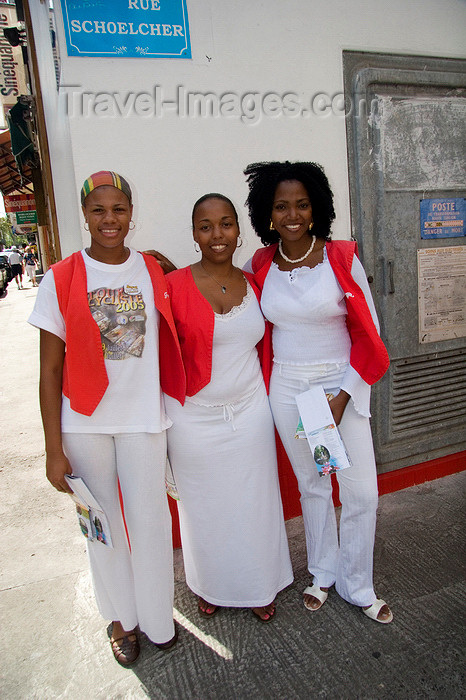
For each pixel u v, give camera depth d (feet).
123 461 5.89
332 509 7.32
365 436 6.53
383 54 8.89
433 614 6.83
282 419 6.72
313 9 8.31
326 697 5.74
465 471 10.66
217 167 8.17
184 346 6.15
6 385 19.69
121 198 5.41
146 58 7.59
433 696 5.63
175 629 6.94
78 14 7.23
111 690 6.06
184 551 7.27
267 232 6.98
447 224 9.62
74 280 5.38
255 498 6.63
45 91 8.14
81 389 5.40
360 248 9.13
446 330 9.94
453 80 9.28
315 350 6.38
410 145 9.15
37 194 16.28
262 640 6.64
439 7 9.08
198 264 6.48
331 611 7.04
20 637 6.98
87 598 7.70
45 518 10.09
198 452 6.38
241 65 8.05
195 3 7.68
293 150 8.55
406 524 8.93
